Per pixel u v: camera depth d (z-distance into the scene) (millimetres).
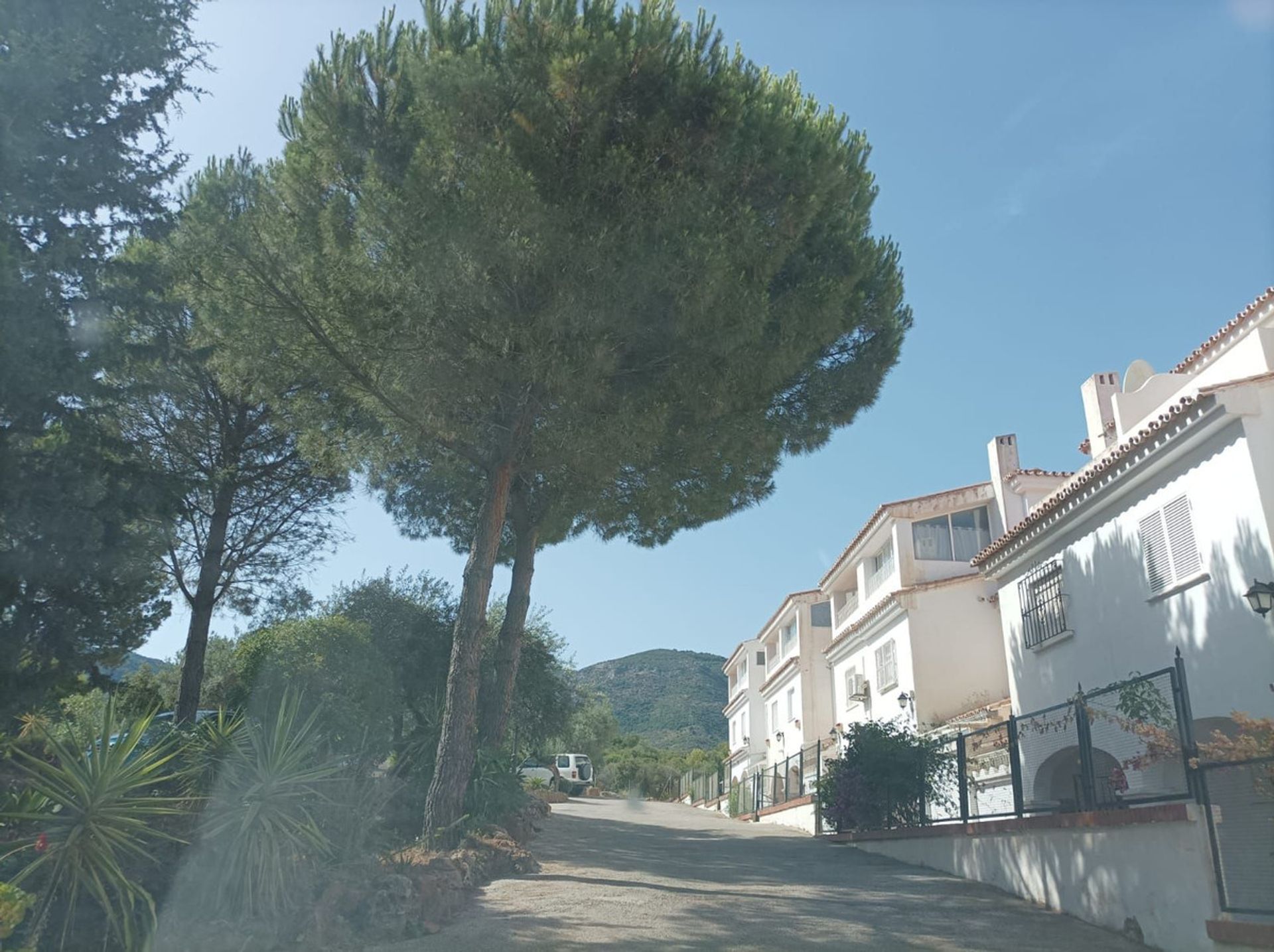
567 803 32250
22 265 11375
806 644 37281
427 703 16516
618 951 8273
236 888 8344
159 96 13219
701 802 47656
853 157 14039
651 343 12070
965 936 9141
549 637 28719
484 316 11625
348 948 8266
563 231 11023
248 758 9211
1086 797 10492
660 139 11461
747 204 11703
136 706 15109
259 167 12125
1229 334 16203
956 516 27641
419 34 12094
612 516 16422
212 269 11820
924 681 24703
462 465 16344
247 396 15438
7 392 11336
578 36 11258
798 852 16578
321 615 18547
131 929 7352
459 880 10039
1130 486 14805
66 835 7492
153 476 13367
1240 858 8109
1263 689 11984
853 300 13844
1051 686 17344
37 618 12242
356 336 12062
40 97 11750
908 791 16375
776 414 15242
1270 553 11930
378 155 11633
